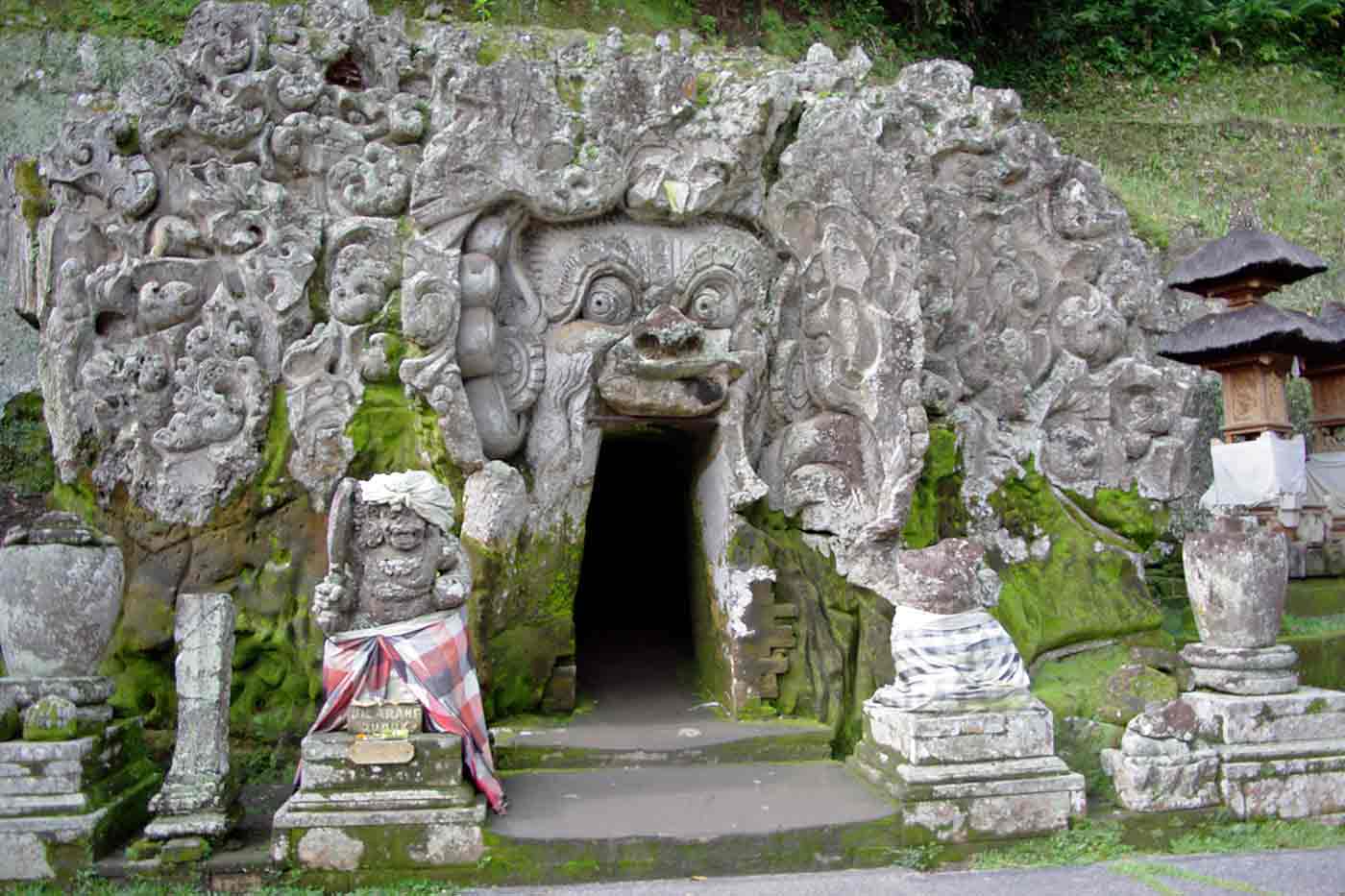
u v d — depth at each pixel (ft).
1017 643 21.81
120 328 20.18
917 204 21.91
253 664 19.52
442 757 14.69
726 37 38.55
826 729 18.61
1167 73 51.70
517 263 20.12
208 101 20.06
